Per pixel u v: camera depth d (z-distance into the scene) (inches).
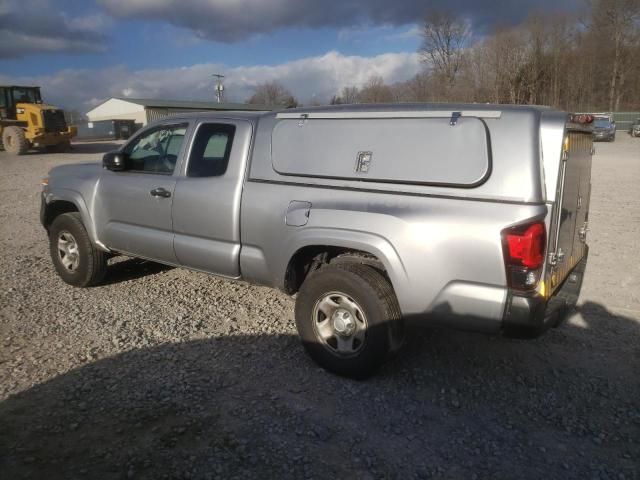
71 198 214.8
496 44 2278.5
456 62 2576.3
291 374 152.6
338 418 131.5
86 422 128.0
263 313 196.9
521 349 169.9
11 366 154.7
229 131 173.8
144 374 151.3
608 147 1250.6
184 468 112.0
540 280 125.2
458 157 129.7
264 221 160.6
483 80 2337.6
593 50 2477.9
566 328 186.1
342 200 144.8
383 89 2399.1
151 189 189.6
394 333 141.9
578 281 165.2
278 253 158.2
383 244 135.8
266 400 138.8
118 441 120.8
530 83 2320.4
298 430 126.0
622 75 2536.9
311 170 152.7
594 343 175.0
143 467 112.1
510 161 124.5
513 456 118.6
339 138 148.8
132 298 210.7
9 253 279.6
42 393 140.6
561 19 2324.1
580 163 148.9
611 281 234.8
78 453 116.4
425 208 132.2
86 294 214.5
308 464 114.3
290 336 177.6
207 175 176.9
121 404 135.8
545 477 112.2
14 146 993.5
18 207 432.1
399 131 139.1
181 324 186.1
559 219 128.8
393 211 135.9
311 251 160.1
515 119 125.8
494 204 125.1
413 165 135.7
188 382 147.0
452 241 128.1
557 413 135.7
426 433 126.4
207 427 126.6
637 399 142.4
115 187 201.8
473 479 111.1
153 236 191.6
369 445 121.3
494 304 125.4
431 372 154.9
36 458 114.5
